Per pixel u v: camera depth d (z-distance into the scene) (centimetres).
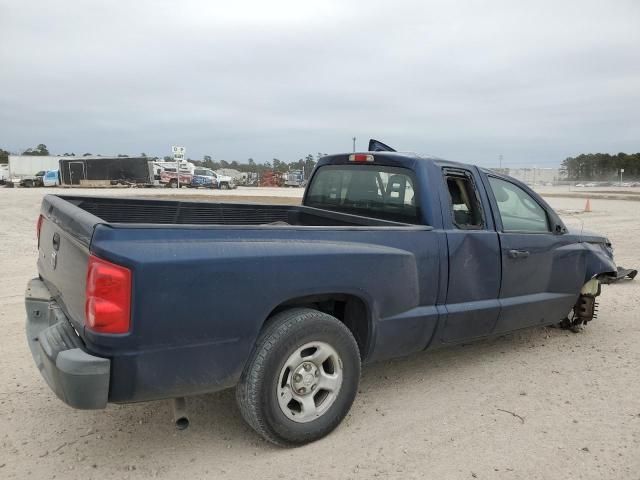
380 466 320
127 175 4691
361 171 493
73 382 269
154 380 287
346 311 386
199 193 3662
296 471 313
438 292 415
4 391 412
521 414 392
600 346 551
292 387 331
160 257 281
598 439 356
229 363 309
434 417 385
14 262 955
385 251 373
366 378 457
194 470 313
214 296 297
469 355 518
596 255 566
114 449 334
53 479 301
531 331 602
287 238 332
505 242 464
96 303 270
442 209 425
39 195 2966
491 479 309
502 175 490
